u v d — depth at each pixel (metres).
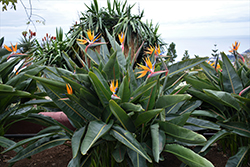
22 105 2.10
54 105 2.03
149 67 1.43
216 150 2.34
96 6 5.34
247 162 2.05
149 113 1.45
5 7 3.11
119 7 5.57
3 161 2.04
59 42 5.44
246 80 2.21
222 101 1.85
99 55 1.89
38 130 2.45
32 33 4.90
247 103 1.76
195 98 2.30
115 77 1.68
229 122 1.93
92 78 1.40
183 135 1.42
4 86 1.57
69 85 1.56
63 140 1.69
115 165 1.74
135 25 5.18
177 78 2.01
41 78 1.46
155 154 1.33
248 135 1.78
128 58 1.86
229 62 2.16
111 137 1.50
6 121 2.12
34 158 2.14
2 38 2.09
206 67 2.48
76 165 1.43
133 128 1.61
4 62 2.10
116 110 1.41
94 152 1.72
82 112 1.55
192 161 1.34
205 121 1.88
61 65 5.30
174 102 1.53
